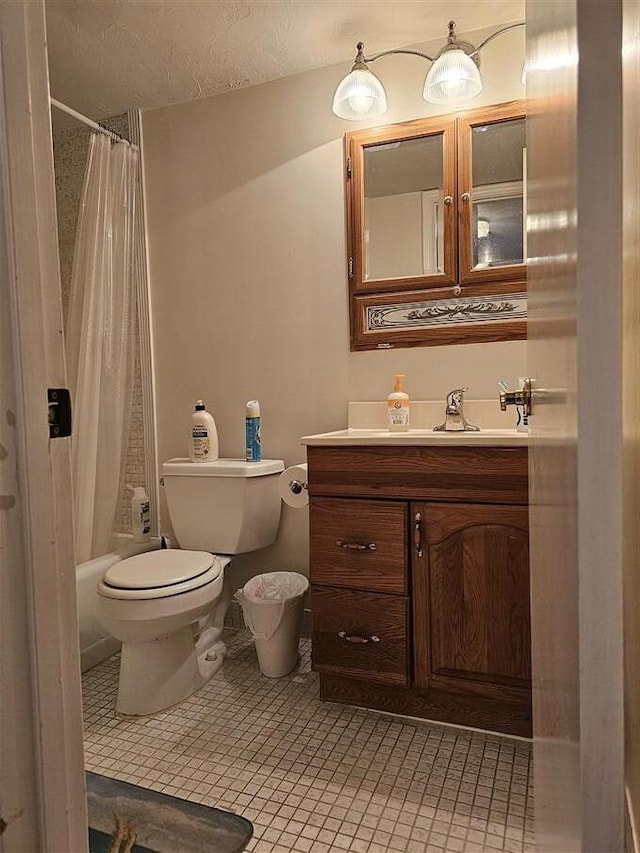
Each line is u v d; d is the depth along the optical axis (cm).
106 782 146
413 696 169
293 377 231
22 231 65
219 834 127
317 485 176
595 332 42
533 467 92
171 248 248
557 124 56
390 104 211
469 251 202
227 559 212
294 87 224
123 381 240
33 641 66
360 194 215
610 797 44
